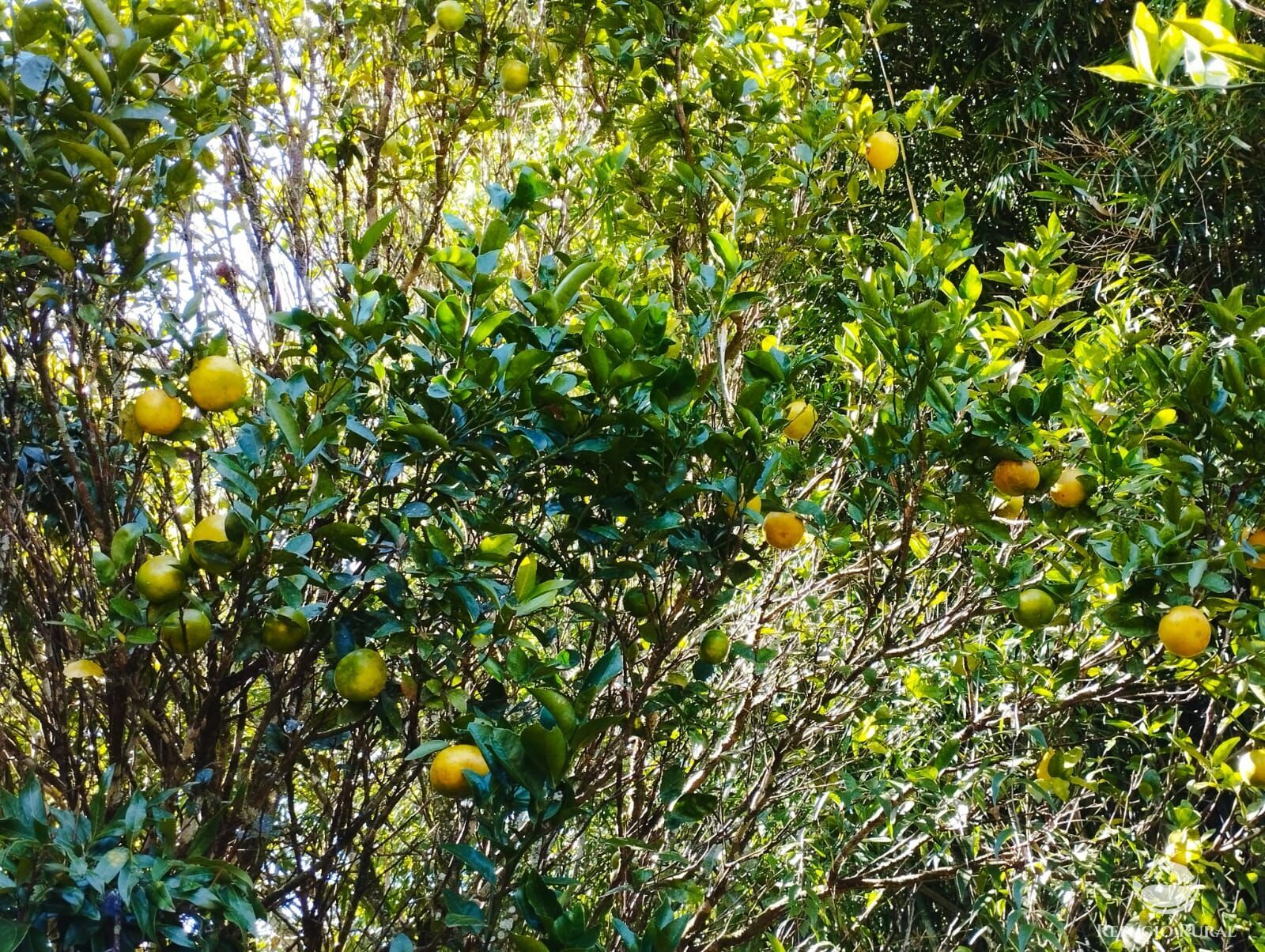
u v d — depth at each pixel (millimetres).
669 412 1831
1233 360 1983
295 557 1564
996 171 6137
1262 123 4852
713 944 2500
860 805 2955
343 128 2855
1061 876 2955
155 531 2158
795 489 2621
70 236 1758
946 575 3160
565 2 3281
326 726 1771
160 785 1898
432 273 3129
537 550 1880
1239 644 2076
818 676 2986
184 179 1910
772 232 3143
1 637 2035
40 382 1832
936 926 4621
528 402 1710
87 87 1763
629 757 2588
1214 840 2891
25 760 1986
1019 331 2498
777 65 3613
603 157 2977
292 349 1864
